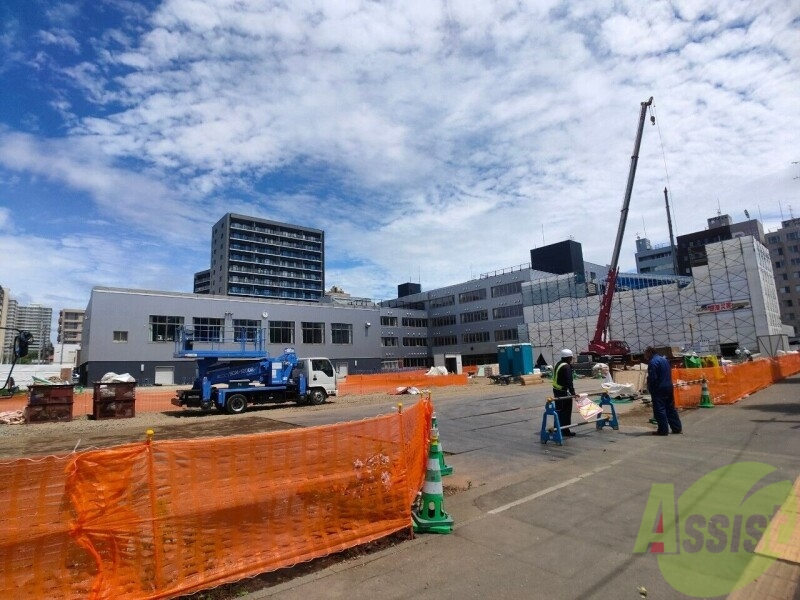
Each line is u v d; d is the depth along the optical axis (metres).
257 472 3.93
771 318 46.00
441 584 3.62
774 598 3.35
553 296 63.91
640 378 19.14
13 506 3.05
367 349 63.84
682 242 109.75
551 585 3.58
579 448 8.74
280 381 22.27
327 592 3.52
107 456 3.35
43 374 50.66
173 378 47.25
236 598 3.44
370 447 4.59
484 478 6.92
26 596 3.00
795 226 96.19
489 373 45.78
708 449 8.03
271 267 129.25
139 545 3.37
